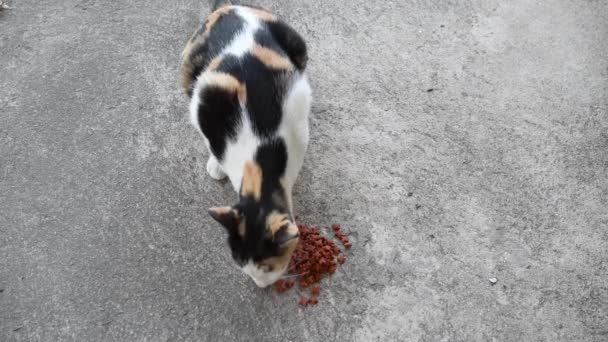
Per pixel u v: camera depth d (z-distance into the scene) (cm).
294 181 104
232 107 94
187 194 110
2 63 123
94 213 108
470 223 107
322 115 116
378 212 108
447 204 108
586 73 120
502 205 108
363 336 98
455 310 100
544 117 116
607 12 127
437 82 120
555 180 110
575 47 123
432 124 115
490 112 116
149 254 105
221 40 99
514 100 118
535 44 123
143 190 110
